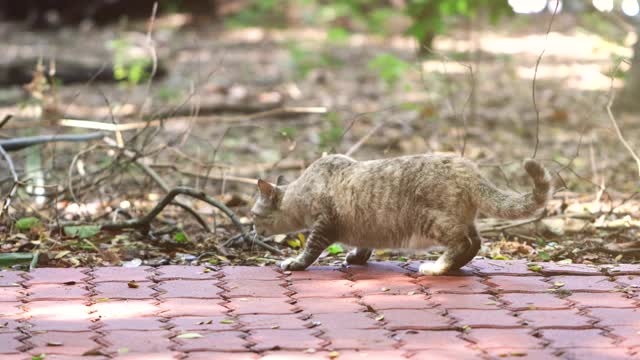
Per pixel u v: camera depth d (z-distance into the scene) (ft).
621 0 64.80
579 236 37.14
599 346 24.25
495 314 26.71
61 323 26.03
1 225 37.65
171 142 44.09
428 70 83.35
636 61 65.51
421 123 63.41
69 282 29.66
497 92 76.79
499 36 111.65
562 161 52.65
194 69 90.43
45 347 24.21
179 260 33.68
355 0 86.48
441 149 53.42
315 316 26.58
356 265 32.22
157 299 28.19
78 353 23.77
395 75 65.67
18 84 81.35
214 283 29.81
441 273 30.30
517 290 28.91
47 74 80.64
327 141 53.21
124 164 41.68
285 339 24.72
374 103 73.46
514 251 34.91
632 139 58.08
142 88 79.92
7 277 30.37
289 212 31.89
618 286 29.45
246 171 51.39
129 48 91.86
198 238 36.78
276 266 31.94
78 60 84.99
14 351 23.90
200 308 27.32
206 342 24.49
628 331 25.38
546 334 25.16
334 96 77.36
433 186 29.58
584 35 95.14
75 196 39.96
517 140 59.47
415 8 64.39
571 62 94.22
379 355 23.57
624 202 39.93
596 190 45.47
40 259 32.76
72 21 123.34
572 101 72.54
